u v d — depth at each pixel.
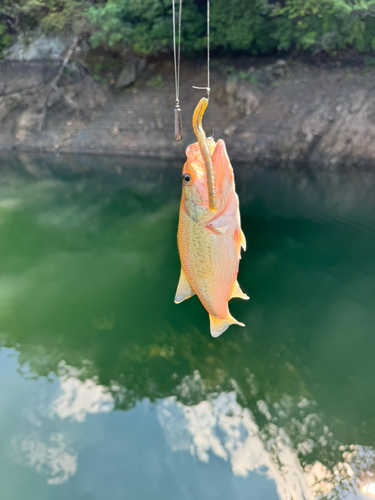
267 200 13.78
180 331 7.25
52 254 10.66
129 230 12.05
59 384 6.02
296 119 18.31
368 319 7.37
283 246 10.37
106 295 8.66
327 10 16.95
